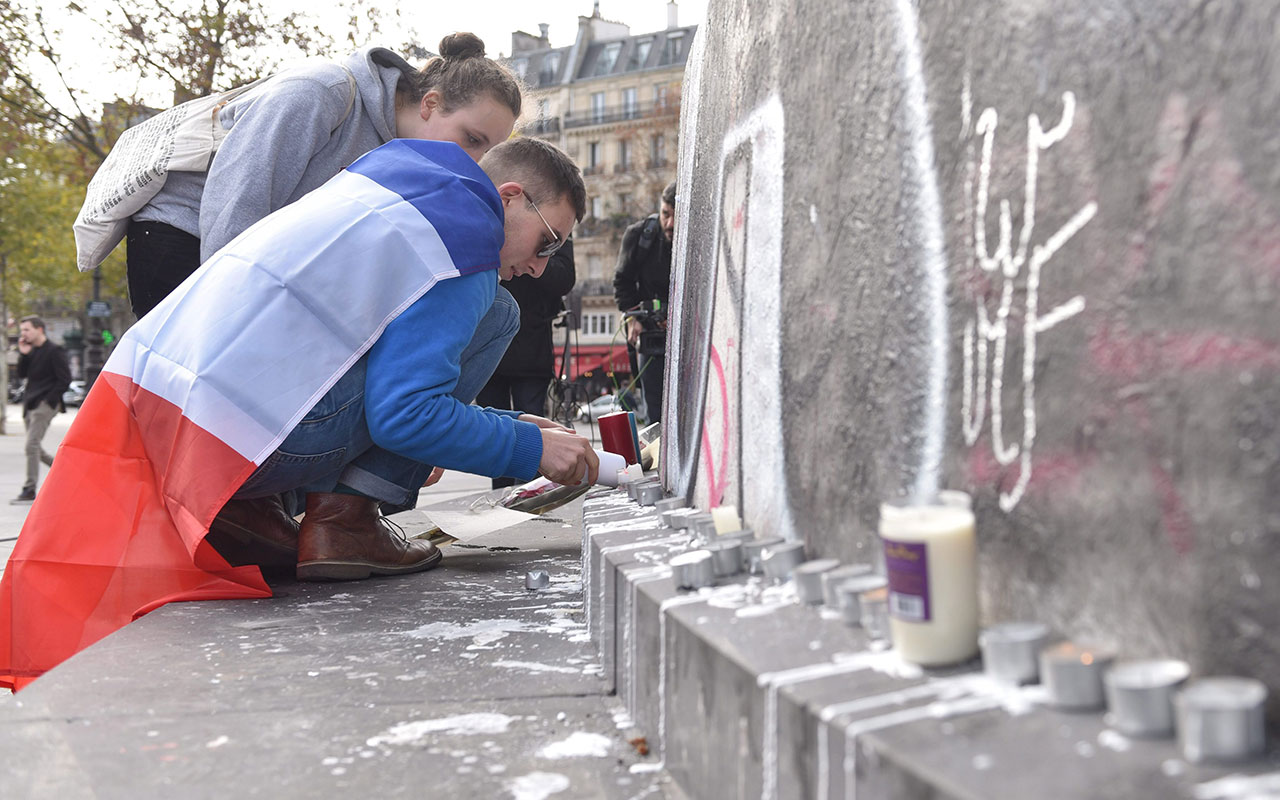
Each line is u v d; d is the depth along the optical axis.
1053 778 0.75
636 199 56.41
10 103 15.64
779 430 1.68
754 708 1.08
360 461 2.73
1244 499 0.80
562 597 2.51
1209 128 0.82
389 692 1.74
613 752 1.47
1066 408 0.99
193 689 1.75
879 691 0.98
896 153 1.29
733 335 1.99
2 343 23.45
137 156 3.20
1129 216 0.90
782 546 1.48
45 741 1.50
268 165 2.94
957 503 1.10
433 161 2.63
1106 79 0.93
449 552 3.35
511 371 4.89
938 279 1.19
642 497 2.50
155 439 2.47
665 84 56.53
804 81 1.61
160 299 3.21
